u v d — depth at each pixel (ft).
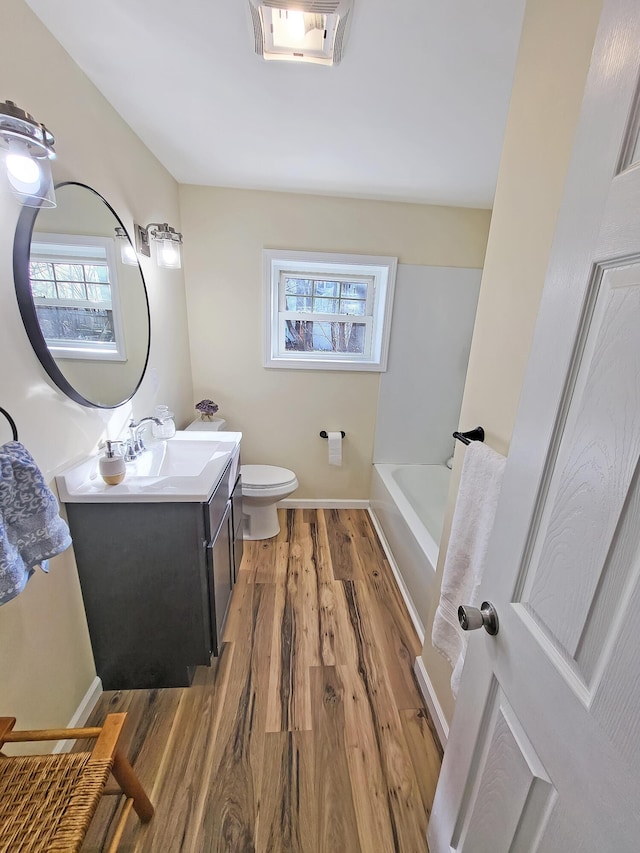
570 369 1.73
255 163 6.18
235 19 3.28
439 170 6.13
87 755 2.75
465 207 7.79
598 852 1.44
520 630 2.01
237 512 6.38
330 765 3.90
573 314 1.72
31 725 3.47
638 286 1.37
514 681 2.04
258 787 3.69
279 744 4.08
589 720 1.52
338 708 4.50
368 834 3.38
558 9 2.42
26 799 2.48
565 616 1.69
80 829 2.31
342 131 5.08
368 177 6.54
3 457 2.66
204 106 4.59
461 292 8.28
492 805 2.21
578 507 1.64
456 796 2.69
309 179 6.77
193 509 4.13
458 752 2.72
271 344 8.34
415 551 5.93
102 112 4.42
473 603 3.03
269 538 8.19
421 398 8.94
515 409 2.90
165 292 6.62
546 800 1.76
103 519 4.06
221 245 7.61
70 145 3.83
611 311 1.50
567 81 2.34
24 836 2.28
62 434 3.87
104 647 4.48
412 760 3.98
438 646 3.70
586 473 1.60
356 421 9.02
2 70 2.92
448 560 3.50
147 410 5.93
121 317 4.93
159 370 6.40
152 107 4.65
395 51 3.59
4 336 3.09
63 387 3.79
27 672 3.42
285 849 3.25
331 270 8.25
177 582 4.33
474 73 3.87
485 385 3.36
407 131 5.02
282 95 4.35
